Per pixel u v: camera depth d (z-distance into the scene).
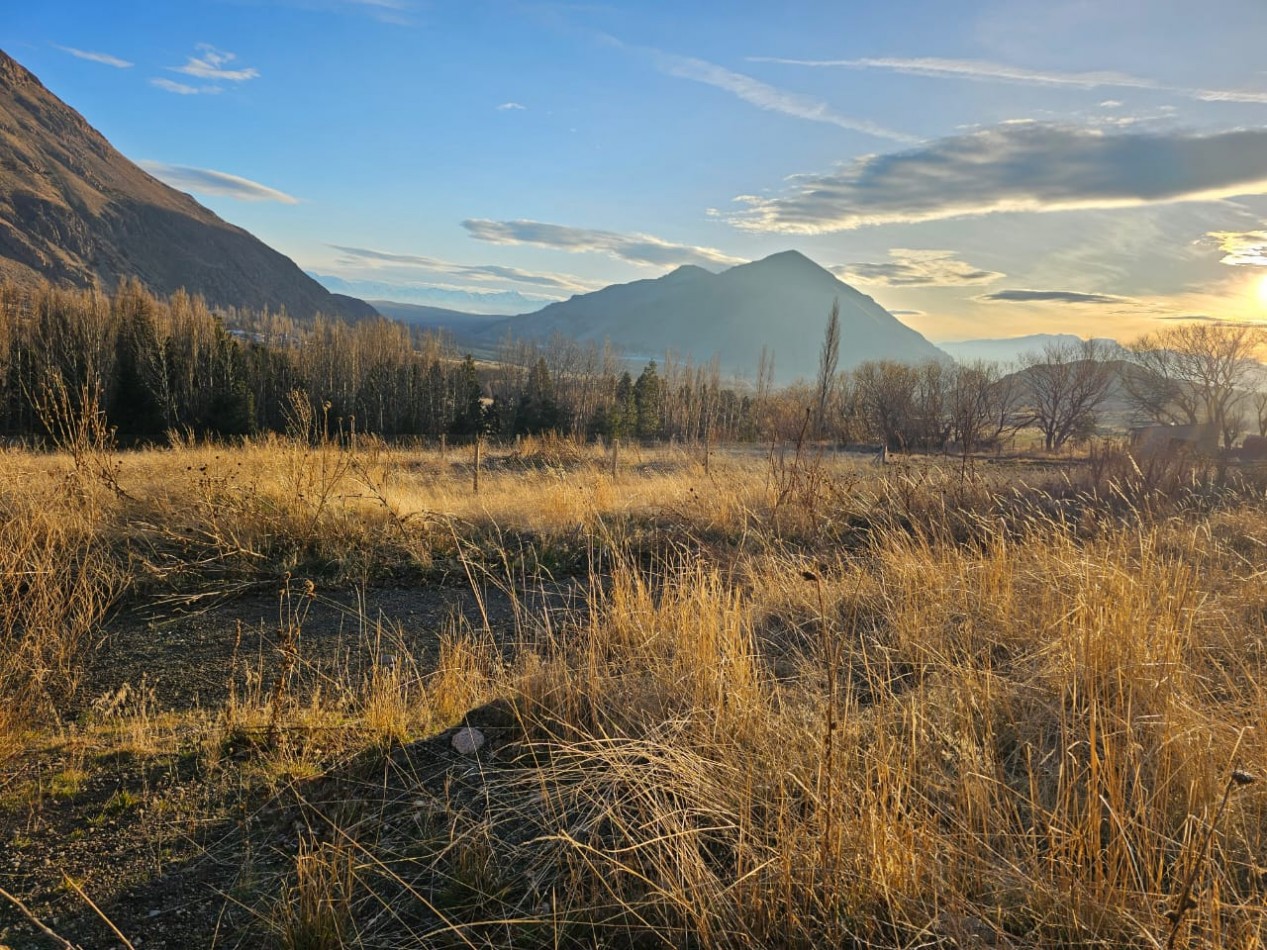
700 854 2.35
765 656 4.02
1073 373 53.62
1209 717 2.75
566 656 3.87
